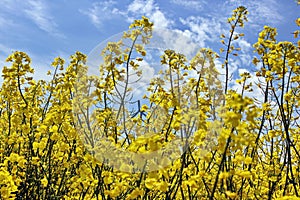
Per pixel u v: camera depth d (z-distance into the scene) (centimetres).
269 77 436
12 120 504
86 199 390
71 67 484
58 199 465
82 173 371
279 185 504
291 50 424
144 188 349
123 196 358
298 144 543
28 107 527
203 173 327
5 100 571
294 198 298
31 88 643
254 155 450
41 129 458
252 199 487
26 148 570
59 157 473
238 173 299
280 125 500
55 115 436
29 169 517
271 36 454
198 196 439
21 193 499
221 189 386
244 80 475
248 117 248
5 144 559
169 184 309
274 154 536
